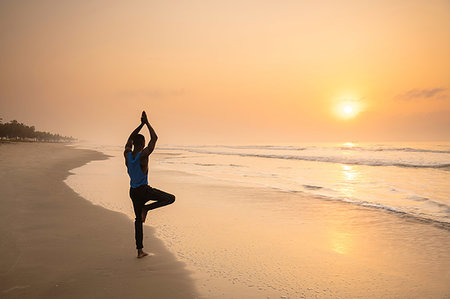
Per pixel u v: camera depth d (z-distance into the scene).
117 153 49.91
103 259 4.44
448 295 3.50
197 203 9.00
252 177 15.97
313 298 3.40
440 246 5.30
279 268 4.27
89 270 4.01
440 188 12.01
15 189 10.05
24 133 149.38
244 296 3.41
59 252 4.65
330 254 4.88
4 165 18.16
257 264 4.41
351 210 8.14
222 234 5.90
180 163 27.14
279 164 25.62
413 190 11.55
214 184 13.05
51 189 10.47
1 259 4.30
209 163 27.12
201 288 3.58
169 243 5.28
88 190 10.70
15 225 6.05
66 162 24.33
